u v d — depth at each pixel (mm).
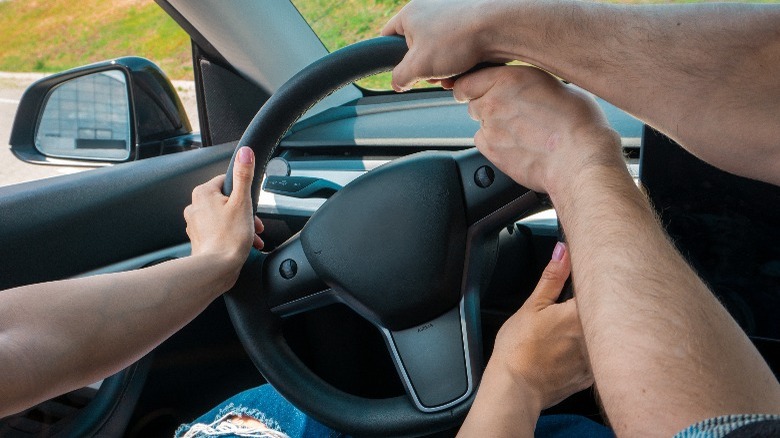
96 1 5156
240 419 1257
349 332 1497
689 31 701
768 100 675
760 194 991
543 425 1141
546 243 1360
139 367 1584
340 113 1937
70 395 1521
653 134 1012
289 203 1627
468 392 1030
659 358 528
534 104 796
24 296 869
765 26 671
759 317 1061
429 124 1783
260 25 1879
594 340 579
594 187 691
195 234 1098
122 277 963
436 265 1018
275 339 1118
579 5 760
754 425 421
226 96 2051
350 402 1075
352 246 1034
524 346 885
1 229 1444
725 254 1043
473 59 833
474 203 1028
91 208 1602
